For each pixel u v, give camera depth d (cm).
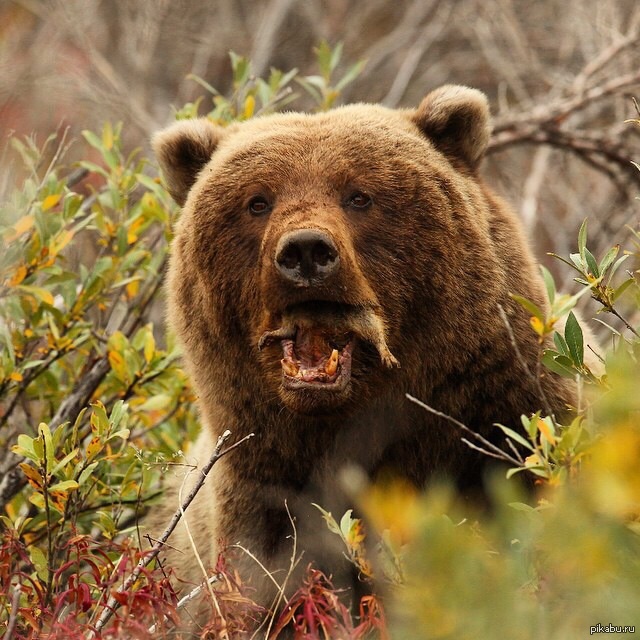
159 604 817
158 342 1509
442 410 1021
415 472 1035
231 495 1065
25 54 2058
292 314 962
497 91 2172
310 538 1036
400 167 1024
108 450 1125
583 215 1750
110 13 2316
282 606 1014
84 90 1962
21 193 1270
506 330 1018
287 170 1020
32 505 1192
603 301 905
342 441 1027
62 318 1252
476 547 713
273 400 1032
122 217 1330
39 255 1212
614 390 716
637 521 732
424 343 1017
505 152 1936
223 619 838
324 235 923
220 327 1045
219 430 1070
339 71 2191
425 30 2195
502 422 1014
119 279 1296
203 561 1137
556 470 788
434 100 1110
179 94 2180
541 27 2175
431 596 672
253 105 1420
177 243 1103
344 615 812
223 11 2300
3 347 1272
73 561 912
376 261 1002
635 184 1605
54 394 1280
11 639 804
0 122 1808
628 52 1808
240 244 1026
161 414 1307
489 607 667
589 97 1619
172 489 1251
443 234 1017
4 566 935
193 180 1162
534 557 744
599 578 658
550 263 1755
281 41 2258
